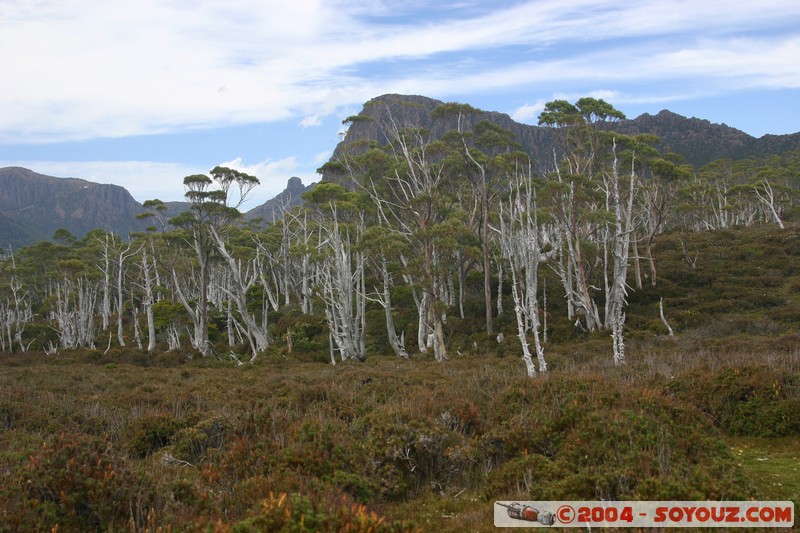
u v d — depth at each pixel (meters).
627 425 8.20
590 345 26.19
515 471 7.91
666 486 6.53
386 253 29.47
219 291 53.47
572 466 7.61
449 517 7.18
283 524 5.77
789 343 21.33
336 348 34.34
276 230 58.69
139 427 11.45
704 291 37.25
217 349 39.22
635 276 40.22
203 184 37.25
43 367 31.06
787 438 10.20
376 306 42.91
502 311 36.91
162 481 7.50
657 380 13.02
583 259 35.56
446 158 35.00
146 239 49.22
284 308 46.97
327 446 8.55
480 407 11.36
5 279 56.50
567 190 31.22
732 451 9.45
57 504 6.50
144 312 54.16
